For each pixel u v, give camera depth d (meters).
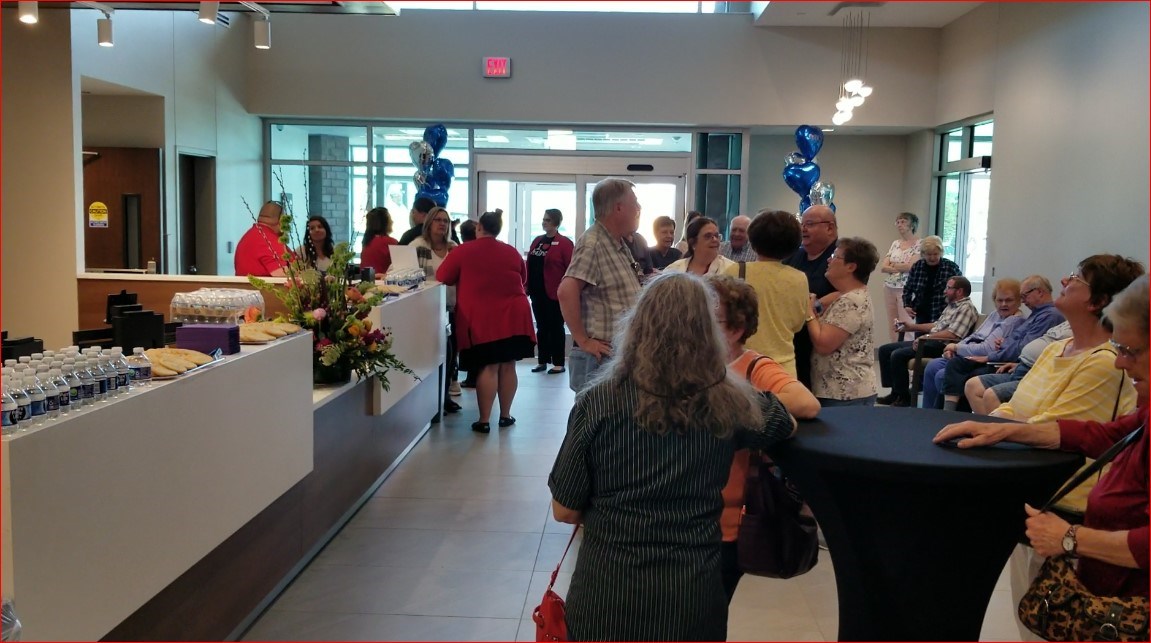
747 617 3.39
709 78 10.16
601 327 3.94
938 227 10.54
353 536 4.15
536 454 5.66
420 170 8.39
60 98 7.06
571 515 1.95
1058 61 7.21
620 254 3.96
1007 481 1.76
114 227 8.44
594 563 1.86
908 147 11.12
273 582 3.34
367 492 4.71
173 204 8.65
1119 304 1.88
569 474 1.89
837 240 3.91
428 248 6.84
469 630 3.18
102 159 8.40
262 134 10.66
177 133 8.70
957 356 5.95
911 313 8.21
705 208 10.67
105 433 2.03
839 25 10.03
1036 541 1.83
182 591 2.56
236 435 2.80
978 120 9.14
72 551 1.92
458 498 4.75
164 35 8.39
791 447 1.94
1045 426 1.95
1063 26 7.12
